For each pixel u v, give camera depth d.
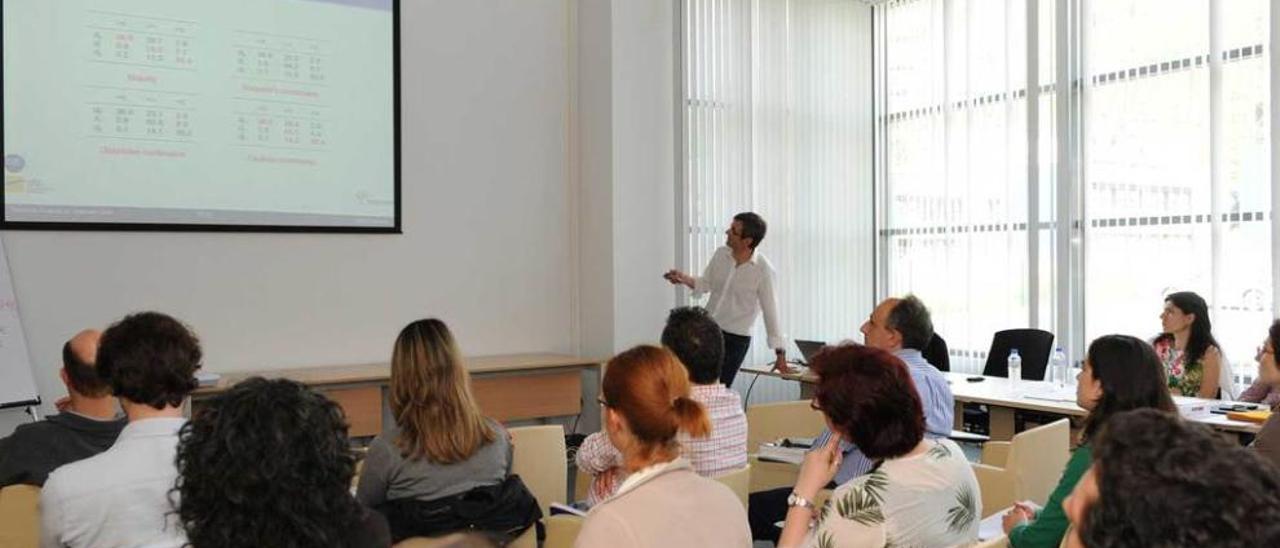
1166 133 5.80
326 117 5.34
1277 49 5.21
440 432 2.40
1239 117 5.45
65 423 2.35
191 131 4.95
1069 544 1.22
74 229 4.66
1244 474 0.94
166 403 1.84
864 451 2.01
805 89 7.26
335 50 5.36
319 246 5.36
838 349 2.12
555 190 6.23
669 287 6.33
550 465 3.11
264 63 5.16
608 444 2.67
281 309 5.24
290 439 1.27
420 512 2.35
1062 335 6.30
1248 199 5.40
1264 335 5.31
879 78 7.64
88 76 4.69
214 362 5.03
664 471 1.69
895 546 1.93
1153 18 5.87
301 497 1.27
